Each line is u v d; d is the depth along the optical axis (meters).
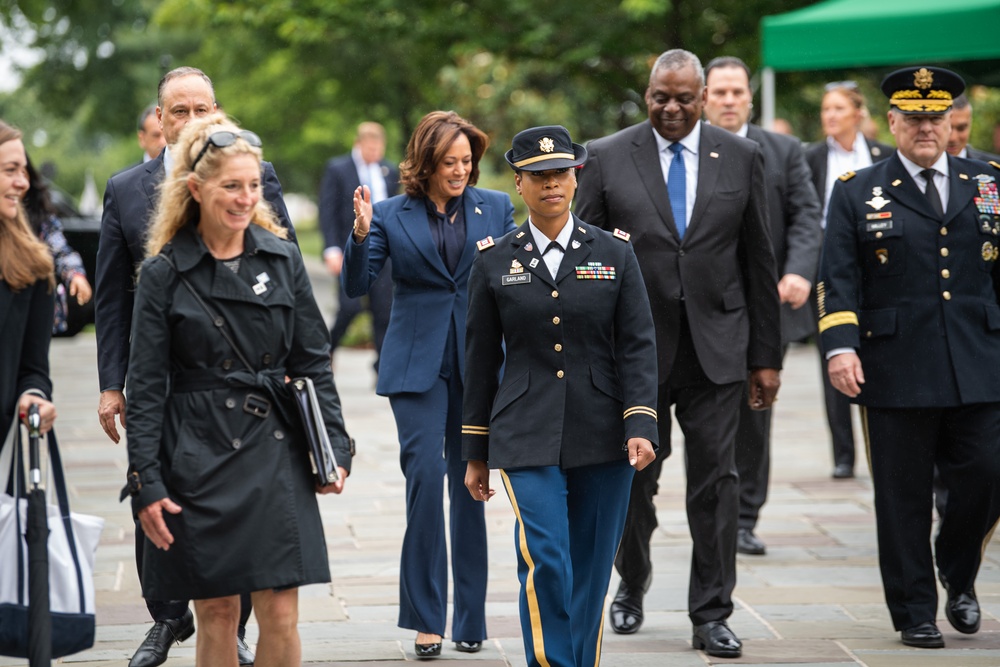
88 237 44.84
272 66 80.44
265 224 11.36
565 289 12.37
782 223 18.83
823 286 15.07
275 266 11.08
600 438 12.34
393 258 15.09
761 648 14.58
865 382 14.98
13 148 11.46
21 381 11.66
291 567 10.80
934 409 14.73
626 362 12.43
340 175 33.50
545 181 12.26
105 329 13.48
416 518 14.41
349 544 19.73
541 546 11.95
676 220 14.84
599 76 54.12
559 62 51.34
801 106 52.31
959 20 27.78
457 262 15.14
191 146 10.80
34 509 10.88
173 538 10.66
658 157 14.98
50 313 11.85
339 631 15.32
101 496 23.38
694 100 14.78
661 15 47.38
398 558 18.88
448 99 62.00
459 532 14.68
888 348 14.84
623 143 15.14
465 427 12.70
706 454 14.51
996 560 18.86
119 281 13.54
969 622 15.02
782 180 18.81
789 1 49.47
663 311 14.66
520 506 12.12
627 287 12.55
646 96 15.09
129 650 14.63
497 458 12.27
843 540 20.05
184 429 10.75
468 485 12.84
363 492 23.59
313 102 85.38
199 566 10.62
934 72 14.73
